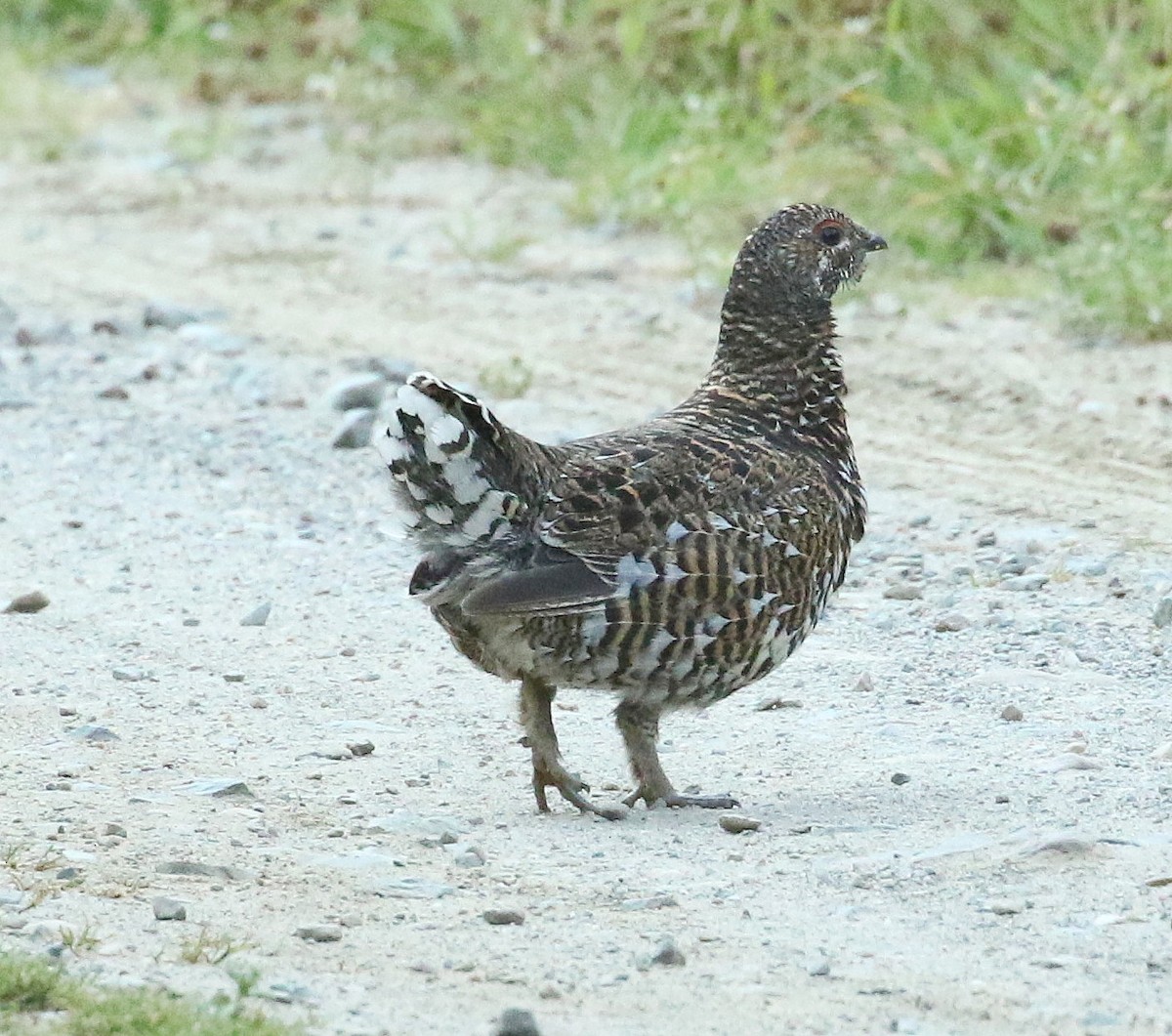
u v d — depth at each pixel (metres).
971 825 15.40
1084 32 38.78
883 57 40.09
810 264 17.17
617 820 15.95
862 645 20.33
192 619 21.28
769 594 16.02
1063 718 18.00
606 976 12.62
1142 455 26.55
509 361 31.41
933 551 23.25
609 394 29.83
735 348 17.27
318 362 31.69
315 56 50.44
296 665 19.97
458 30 48.06
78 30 54.25
